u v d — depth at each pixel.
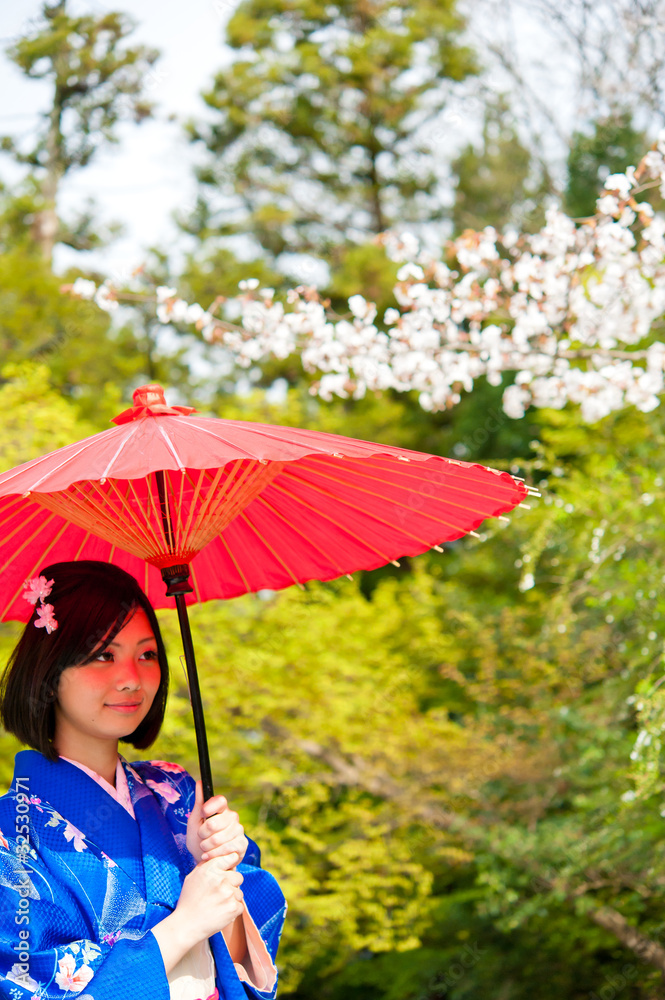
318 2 15.66
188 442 1.55
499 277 4.86
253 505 2.16
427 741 7.69
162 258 14.48
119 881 1.70
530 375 4.63
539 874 6.59
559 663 6.95
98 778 1.80
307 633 7.92
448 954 8.15
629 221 4.12
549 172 10.43
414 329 4.62
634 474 5.65
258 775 7.44
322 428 10.39
